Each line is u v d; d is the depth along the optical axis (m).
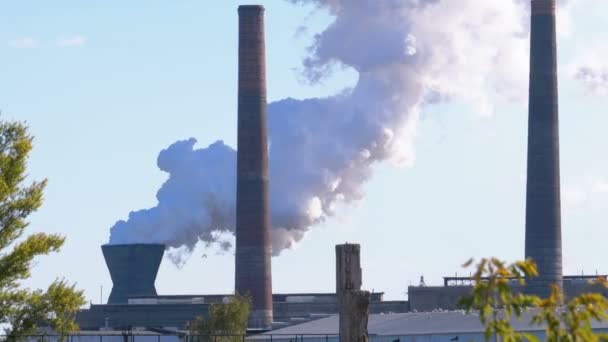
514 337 24.55
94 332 190.50
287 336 175.75
